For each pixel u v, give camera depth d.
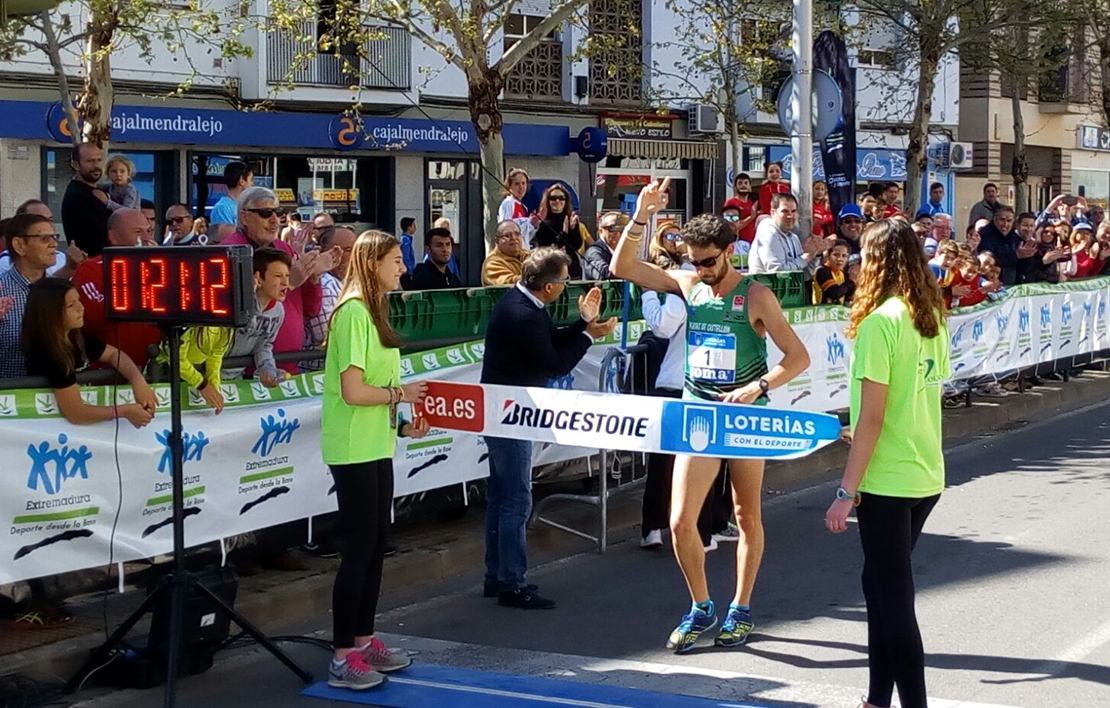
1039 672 5.76
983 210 17.56
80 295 6.32
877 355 4.79
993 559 7.75
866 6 21.09
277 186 21.62
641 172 26.92
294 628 6.74
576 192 25.52
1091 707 5.34
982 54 21.72
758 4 21.44
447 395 6.46
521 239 10.00
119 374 6.13
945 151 32.06
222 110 20.22
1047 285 14.33
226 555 6.81
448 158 23.66
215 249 5.18
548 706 5.46
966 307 12.76
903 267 4.87
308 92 21.11
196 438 6.48
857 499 4.94
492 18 22.98
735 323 6.02
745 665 5.97
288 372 7.21
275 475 6.98
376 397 5.65
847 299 11.28
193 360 6.36
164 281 5.29
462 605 7.10
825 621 6.64
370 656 5.89
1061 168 37.34
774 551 8.16
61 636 6.04
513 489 6.98
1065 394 14.38
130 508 6.20
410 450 7.77
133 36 14.71
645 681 5.77
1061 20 20.59
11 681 5.56
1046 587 7.13
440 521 8.58
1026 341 13.92
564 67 25.00
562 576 7.68
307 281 7.79
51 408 5.81
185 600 5.63
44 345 5.75
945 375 4.97
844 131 12.94
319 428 7.24
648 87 25.11
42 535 5.81
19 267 6.37
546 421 6.29
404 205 23.12
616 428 6.09
